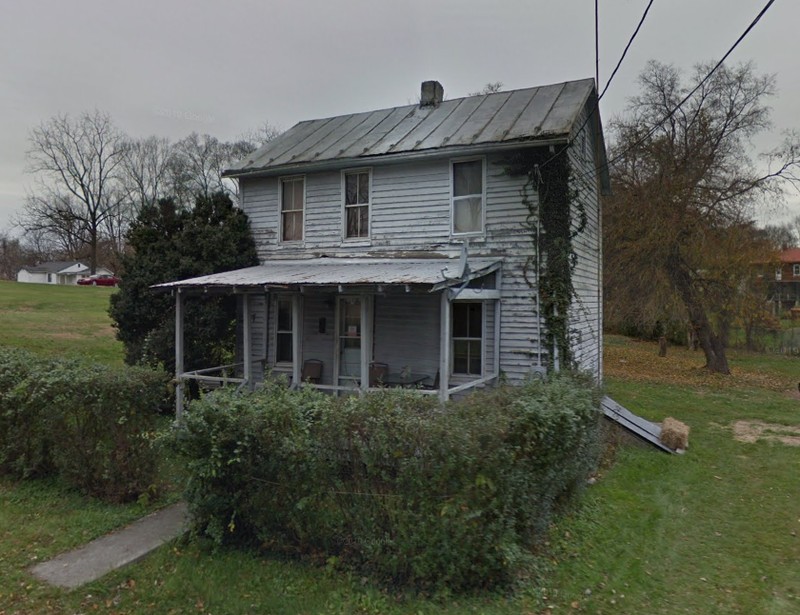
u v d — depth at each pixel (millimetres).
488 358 11180
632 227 21141
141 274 12648
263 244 13648
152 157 54781
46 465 7047
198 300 12586
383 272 10125
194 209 13391
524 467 4766
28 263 79562
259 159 13711
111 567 4859
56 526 5727
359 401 4777
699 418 12984
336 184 12734
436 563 4336
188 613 4184
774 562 5434
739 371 21609
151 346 12258
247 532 5215
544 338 10703
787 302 33750
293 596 4367
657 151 20922
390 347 12227
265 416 4797
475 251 11266
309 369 12828
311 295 13055
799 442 10617
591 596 4582
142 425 6516
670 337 31250
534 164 10719
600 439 7926
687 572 5164
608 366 22812
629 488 7633
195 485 5098
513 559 4375
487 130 11328
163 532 5637
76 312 25234
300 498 4781
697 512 6805
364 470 4582
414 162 11789
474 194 11383
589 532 5926
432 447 4270
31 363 7352
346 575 4609
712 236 20188
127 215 55625
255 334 13500
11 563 4906
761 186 20641
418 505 4379
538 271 10750
